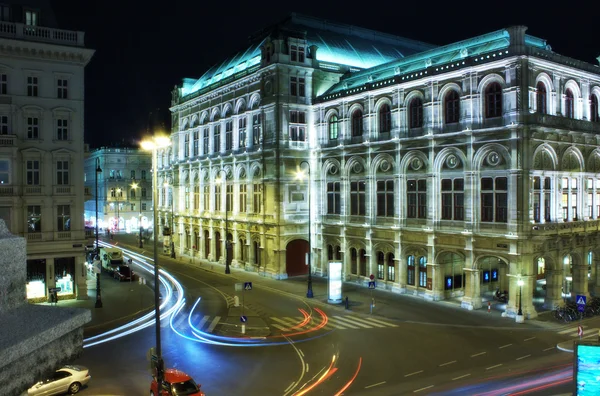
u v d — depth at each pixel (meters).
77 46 46.12
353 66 65.06
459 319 39.62
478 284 43.09
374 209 52.44
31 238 44.09
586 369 17.20
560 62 42.03
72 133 46.28
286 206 59.72
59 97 45.97
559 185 42.72
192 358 30.41
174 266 70.12
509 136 39.94
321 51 64.56
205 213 76.44
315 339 34.62
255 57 68.25
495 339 34.19
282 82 59.09
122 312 42.25
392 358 30.30
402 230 49.00
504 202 40.78
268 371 28.06
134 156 121.69
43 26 46.69
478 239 42.22
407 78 47.91
